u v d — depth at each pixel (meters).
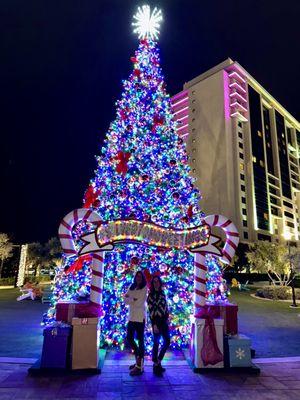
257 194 79.62
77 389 4.55
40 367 5.22
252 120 85.38
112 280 7.26
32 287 16.83
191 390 4.61
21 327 9.05
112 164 8.02
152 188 7.70
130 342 5.46
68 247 5.98
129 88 8.77
